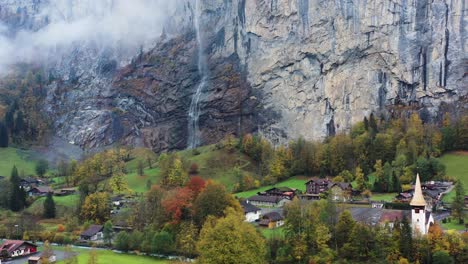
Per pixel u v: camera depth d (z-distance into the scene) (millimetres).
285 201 172250
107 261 126312
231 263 109938
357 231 114625
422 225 120562
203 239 116125
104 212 169375
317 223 120125
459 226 133500
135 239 137375
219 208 137250
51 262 124438
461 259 108562
